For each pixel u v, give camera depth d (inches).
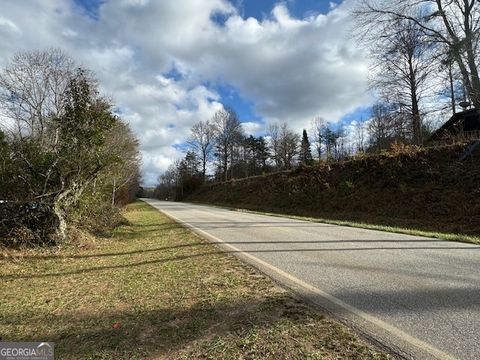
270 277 235.9
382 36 787.4
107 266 306.3
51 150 415.8
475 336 137.0
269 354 128.4
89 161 429.1
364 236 418.3
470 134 912.3
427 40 751.7
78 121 416.5
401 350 127.6
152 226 645.3
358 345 132.7
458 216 633.6
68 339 152.2
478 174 709.3
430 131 1263.5
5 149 387.9
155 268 284.0
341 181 1030.4
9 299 219.6
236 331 149.5
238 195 1704.0
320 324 153.5
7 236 375.9
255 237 433.4
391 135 1341.0
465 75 709.3
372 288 202.5
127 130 1029.2
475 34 688.4
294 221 665.6
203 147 2965.1
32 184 399.5
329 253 311.6
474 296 183.6
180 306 186.4
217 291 209.6
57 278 271.9
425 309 166.9
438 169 797.9
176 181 3528.5
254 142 2977.4
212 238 437.1
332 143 2684.5
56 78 642.8
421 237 405.7
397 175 869.2
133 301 199.9
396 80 1096.8
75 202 447.8
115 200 1152.8
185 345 139.3
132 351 136.6
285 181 1330.0
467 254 297.1
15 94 629.0
